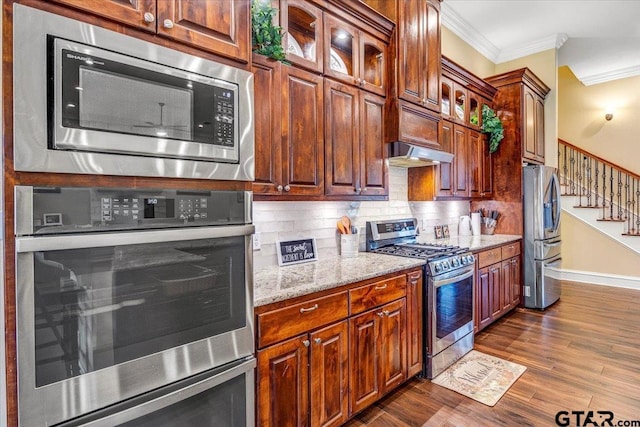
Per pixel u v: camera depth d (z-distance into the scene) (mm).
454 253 2795
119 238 1022
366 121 2461
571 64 5562
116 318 1043
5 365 885
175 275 1172
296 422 1653
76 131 959
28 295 898
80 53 967
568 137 6348
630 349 3021
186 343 1204
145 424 1107
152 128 1104
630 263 5227
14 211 882
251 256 1403
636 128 5688
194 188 1226
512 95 4234
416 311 2451
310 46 2191
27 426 902
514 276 4070
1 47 865
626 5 3822
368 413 2141
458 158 3639
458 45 4266
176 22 1179
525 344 3154
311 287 1727
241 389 1378
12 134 877
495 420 2059
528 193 4191
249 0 1410
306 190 2033
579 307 4262
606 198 5898
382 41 2625
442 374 2600
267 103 1838
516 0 3738
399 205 3387
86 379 990
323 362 1780
